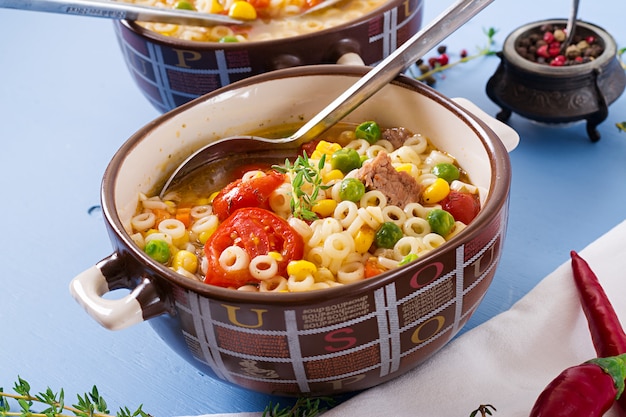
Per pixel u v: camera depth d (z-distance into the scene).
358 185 0.47
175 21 0.58
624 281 0.49
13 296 0.53
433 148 0.51
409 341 0.43
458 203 0.48
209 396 0.48
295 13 0.60
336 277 0.46
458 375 0.46
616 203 0.55
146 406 0.48
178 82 0.56
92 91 0.66
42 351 0.51
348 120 0.53
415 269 0.42
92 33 0.72
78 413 0.44
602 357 0.46
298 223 0.46
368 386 0.46
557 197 0.56
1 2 0.52
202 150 0.51
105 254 0.55
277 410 0.46
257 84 0.51
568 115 0.58
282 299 0.41
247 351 0.43
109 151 0.62
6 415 0.45
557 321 0.48
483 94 0.63
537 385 0.46
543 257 0.53
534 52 0.60
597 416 0.43
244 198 0.48
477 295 0.44
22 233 0.57
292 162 0.51
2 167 0.61
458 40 0.67
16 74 0.68
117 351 0.50
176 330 0.44
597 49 0.59
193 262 0.47
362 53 0.56
